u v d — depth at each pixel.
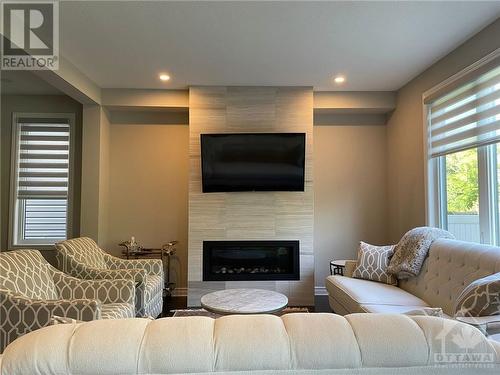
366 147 4.64
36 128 4.52
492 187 2.81
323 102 4.33
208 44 3.02
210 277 4.03
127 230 4.53
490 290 1.63
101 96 4.18
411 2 2.37
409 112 4.00
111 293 2.54
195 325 0.81
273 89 4.12
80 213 4.36
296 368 0.75
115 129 4.55
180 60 3.37
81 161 4.42
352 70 3.64
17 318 1.94
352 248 4.57
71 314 1.94
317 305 4.02
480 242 2.92
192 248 4.05
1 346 1.94
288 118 4.12
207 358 0.75
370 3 2.38
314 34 2.83
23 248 4.38
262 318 0.85
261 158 4.01
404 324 0.82
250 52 3.19
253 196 4.09
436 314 1.24
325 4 2.38
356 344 0.77
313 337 0.78
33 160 4.49
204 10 2.46
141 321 0.84
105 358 0.73
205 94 4.10
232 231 4.07
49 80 3.32
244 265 4.18
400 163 4.24
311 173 4.11
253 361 0.75
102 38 2.89
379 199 4.61
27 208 4.49
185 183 4.57
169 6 2.40
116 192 4.53
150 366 0.74
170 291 4.30
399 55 3.27
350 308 2.70
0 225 4.37
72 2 2.35
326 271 4.56
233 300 2.61
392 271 3.06
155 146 4.57
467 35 2.86
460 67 3.05
